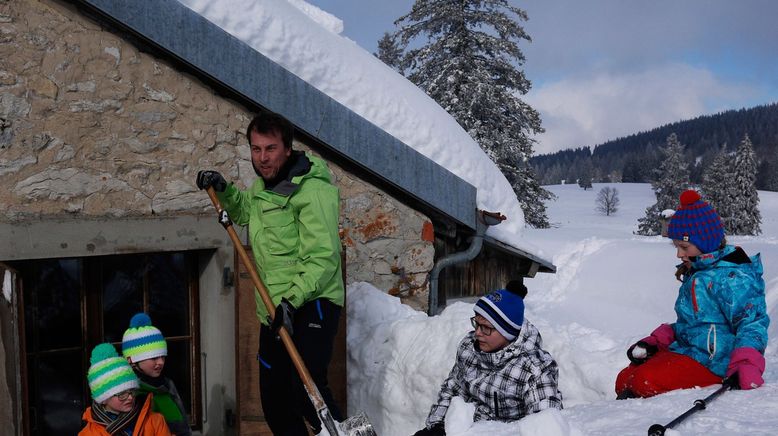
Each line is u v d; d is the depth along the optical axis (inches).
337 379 173.5
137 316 119.4
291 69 188.9
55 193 159.6
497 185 236.4
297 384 127.8
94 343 173.6
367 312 191.2
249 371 170.7
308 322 125.3
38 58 157.4
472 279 245.4
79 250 160.7
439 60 946.7
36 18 157.0
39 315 167.2
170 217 171.3
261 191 126.0
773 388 113.9
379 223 205.6
